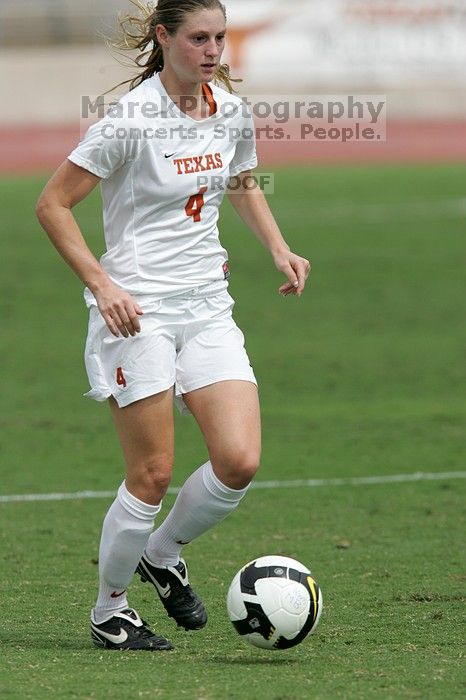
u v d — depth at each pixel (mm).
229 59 114000
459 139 113312
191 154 16281
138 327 15852
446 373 39656
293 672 15086
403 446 31172
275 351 42844
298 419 34062
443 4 117312
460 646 16391
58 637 17219
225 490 16422
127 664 15594
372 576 20672
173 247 16453
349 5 115188
